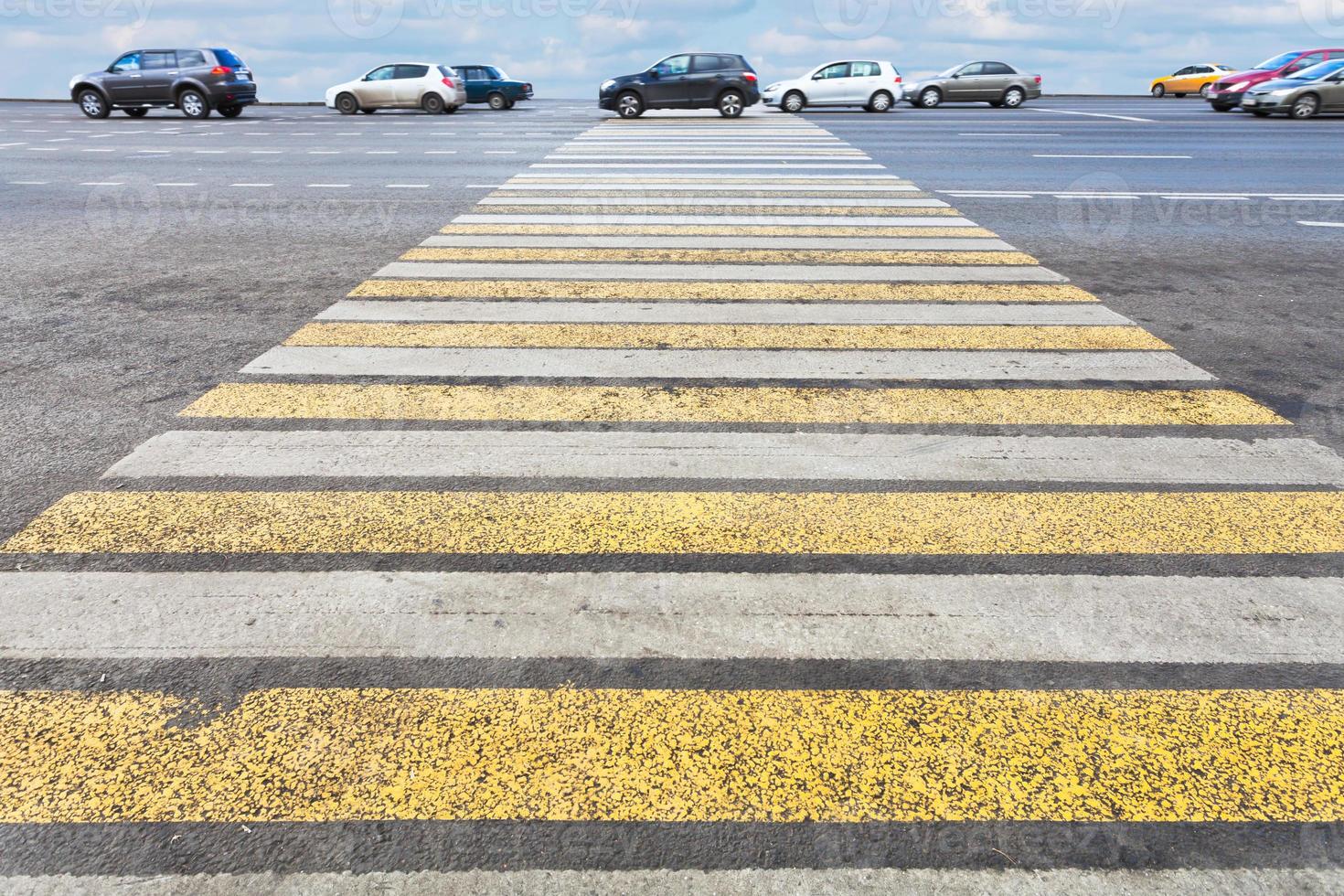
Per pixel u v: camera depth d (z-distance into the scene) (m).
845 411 3.83
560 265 6.41
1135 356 4.58
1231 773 1.89
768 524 2.87
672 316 5.18
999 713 2.05
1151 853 1.70
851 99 24.47
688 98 21.33
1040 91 26.77
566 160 12.73
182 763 1.89
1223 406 3.89
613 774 1.87
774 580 2.56
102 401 3.89
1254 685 2.14
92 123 20.61
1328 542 2.77
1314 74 21.36
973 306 5.45
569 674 2.17
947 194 9.90
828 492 3.09
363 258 6.78
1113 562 2.66
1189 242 7.53
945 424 3.69
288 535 2.77
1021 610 2.43
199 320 5.13
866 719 2.03
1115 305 5.52
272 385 4.09
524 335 4.84
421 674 2.16
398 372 4.25
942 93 26.66
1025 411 3.83
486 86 27.75
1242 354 4.62
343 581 2.54
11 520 2.85
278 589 2.49
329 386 4.07
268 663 2.20
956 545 2.75
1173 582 2.55
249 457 3.33
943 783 1.86
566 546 2.73
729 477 3.20
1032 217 8.62
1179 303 5.60
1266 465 3.31
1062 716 2.04
